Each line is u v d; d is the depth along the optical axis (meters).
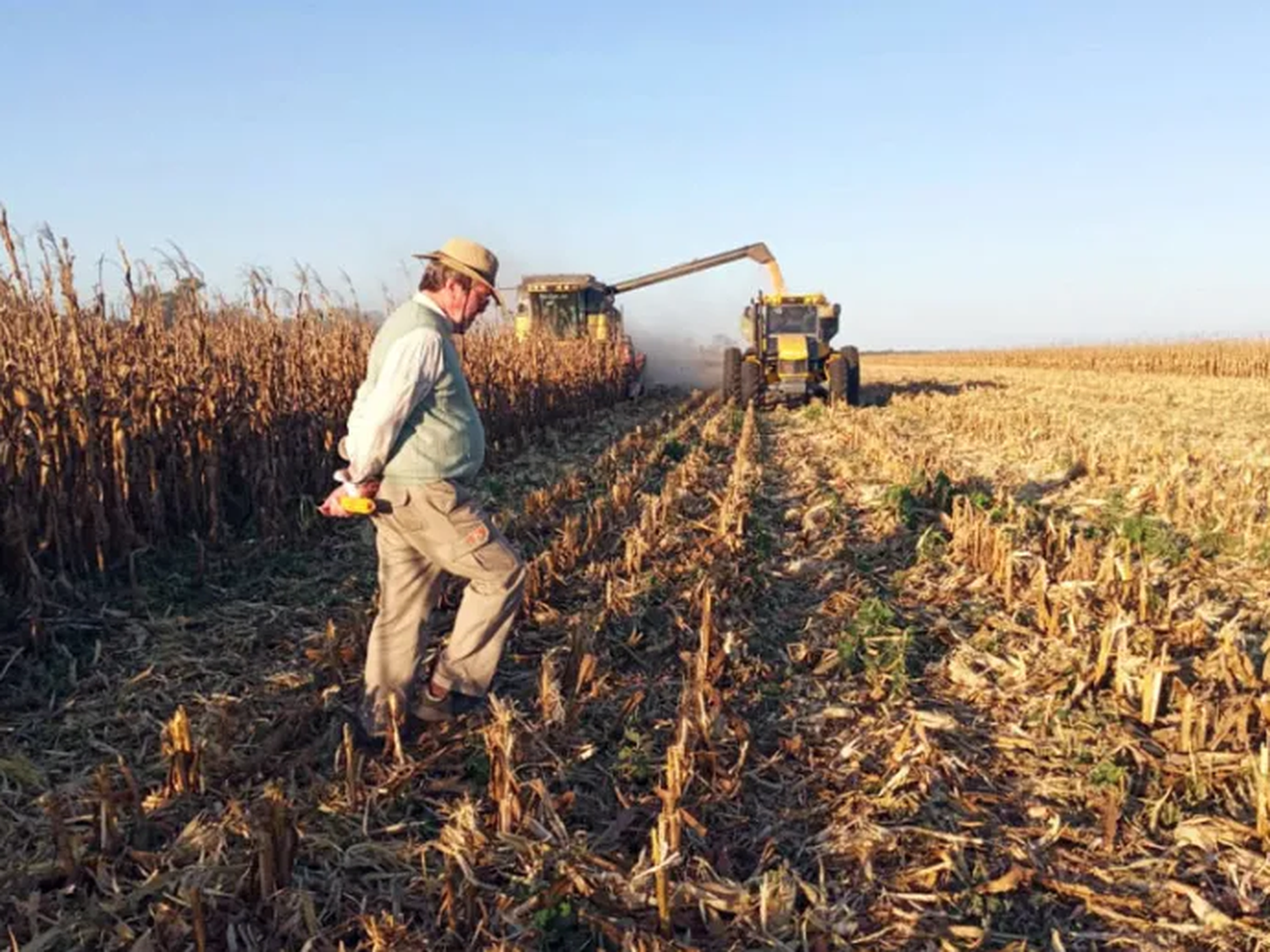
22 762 3.99
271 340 9.18
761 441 15.73
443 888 3.26
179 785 3.77
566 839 3.52
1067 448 13.28
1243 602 6.54
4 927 3.03
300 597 6.51
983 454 13.98
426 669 5.17
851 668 5.30
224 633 5.75
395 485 4.00
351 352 10.59
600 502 9.08
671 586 6.79
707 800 3.88
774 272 25.05
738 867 3.51
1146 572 6.57
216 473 7.64
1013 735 4.51
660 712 4.75
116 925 3.03
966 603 6.43
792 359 21.47
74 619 5.75
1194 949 3.07
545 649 5.60
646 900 3.23
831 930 3.12
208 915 3.10
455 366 4.00
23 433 6.14
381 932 2.99
